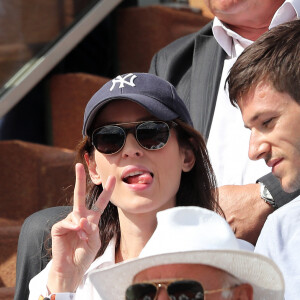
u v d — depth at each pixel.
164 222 7.99
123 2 21.67
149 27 20.34
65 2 19.94
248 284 8.00
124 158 9.88
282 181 9.17
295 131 8.98
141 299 7.90
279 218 9.55
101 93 10.13
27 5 19.61
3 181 18.19
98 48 21.20
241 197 11.59
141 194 9.81
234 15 13.19
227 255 7.71
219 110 12.91
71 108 19.64
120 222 10.29
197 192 10.50
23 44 19.56
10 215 18.12
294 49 9.16
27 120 20.34
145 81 10.16
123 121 9.98
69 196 15.89
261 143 9.17
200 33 14.06
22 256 12.30
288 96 8.98
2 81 19.41
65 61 20.98
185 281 7.78
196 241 7.83
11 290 14.52
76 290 9.81
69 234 9.59
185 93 13.72
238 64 9.52
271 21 13.15
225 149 12.68
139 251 10.12
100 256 10.52
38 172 17.89
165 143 9.88
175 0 22.28
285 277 9.16
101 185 10.91
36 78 19.55
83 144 10.66
